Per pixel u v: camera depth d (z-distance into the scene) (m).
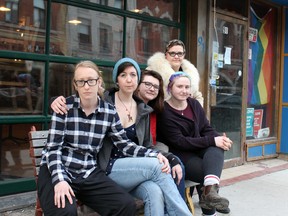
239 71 6.38
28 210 3.83
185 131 3.42
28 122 4.01
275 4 7.14
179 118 3.42
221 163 3.15
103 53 4.68
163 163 2.74
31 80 4.04
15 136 3.96
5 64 3.85
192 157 3.30
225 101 6.12
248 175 5.79
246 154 6.66
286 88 7.32
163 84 3.50
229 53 6.14
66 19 4.30
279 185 5.30
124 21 4.88
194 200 4.39
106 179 2.63
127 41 4.93
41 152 2.93
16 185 3.96
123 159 2.82
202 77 5.65
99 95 2.91
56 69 4.23
